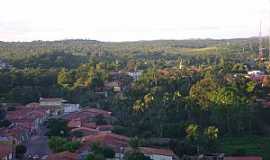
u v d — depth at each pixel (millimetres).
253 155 141375
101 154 123062
